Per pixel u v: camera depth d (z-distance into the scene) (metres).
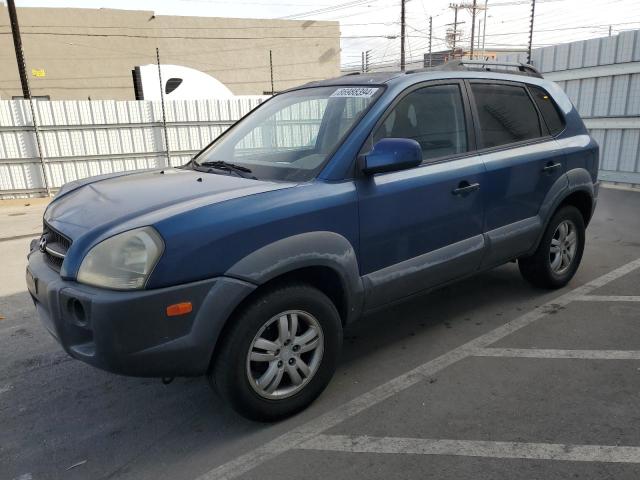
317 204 2.81
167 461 2.61
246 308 2.61
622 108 9.70
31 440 2.83
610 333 3.82
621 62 9.55
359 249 3.02
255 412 2.74
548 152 4.18
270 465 2.54
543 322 4.04
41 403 3.21
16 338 4.19
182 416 3.02
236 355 2.60
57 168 13.58
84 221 2.69
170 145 14.55
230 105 14.85
